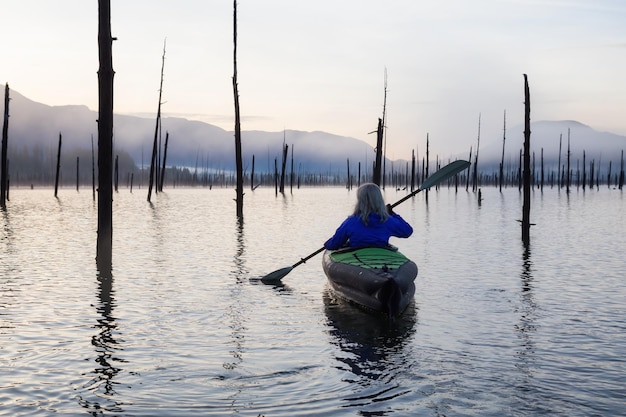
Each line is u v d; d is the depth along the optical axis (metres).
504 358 6.08
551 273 12.03
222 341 6.75
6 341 6.70
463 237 19.88
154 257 14.47
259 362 5.92
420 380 5.36
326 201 56.59
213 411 4.57
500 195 80.12
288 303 8.99
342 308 8.62
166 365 5.81
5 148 39.09
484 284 10.70
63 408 4.64
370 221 9.20
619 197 71.12
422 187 10.94
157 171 75.50
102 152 12.63
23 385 5.20
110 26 12.55
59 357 6.07
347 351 6.34
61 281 10.92
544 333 7.14
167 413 4.53
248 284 10.69
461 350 6.39
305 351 6.35
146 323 7.64
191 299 9.27
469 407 4.68
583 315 8.14
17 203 48.16
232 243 17.81
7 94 39.34
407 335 7.05
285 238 19.41
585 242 18.30
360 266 8.36
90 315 8.09
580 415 4.52
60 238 18.88
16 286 10.38
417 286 10.51
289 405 4.71
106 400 4.82
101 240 12.76
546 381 5.34
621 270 12.41
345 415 4.50
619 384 5.26
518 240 18.86
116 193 78.88
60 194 84.69
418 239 19.19
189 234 20.69
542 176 89.00
